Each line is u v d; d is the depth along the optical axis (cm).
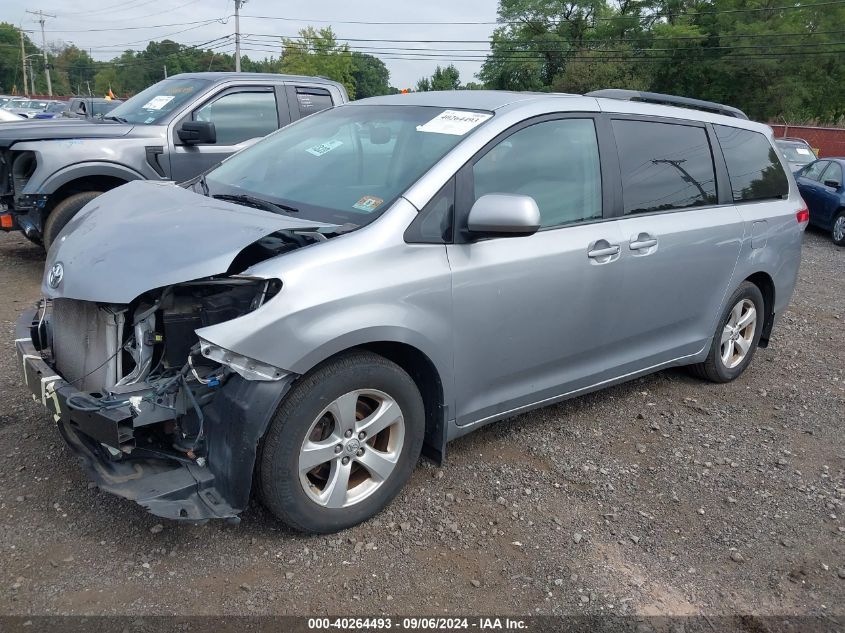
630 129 417
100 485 277
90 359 301
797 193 554
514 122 356
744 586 303
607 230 390
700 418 464
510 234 313
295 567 289
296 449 285
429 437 344
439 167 328
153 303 289
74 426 281
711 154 472
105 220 331
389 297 300
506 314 346
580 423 441
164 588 272
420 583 287
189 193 361
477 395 351
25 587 267
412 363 332
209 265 274
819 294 862
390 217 310
